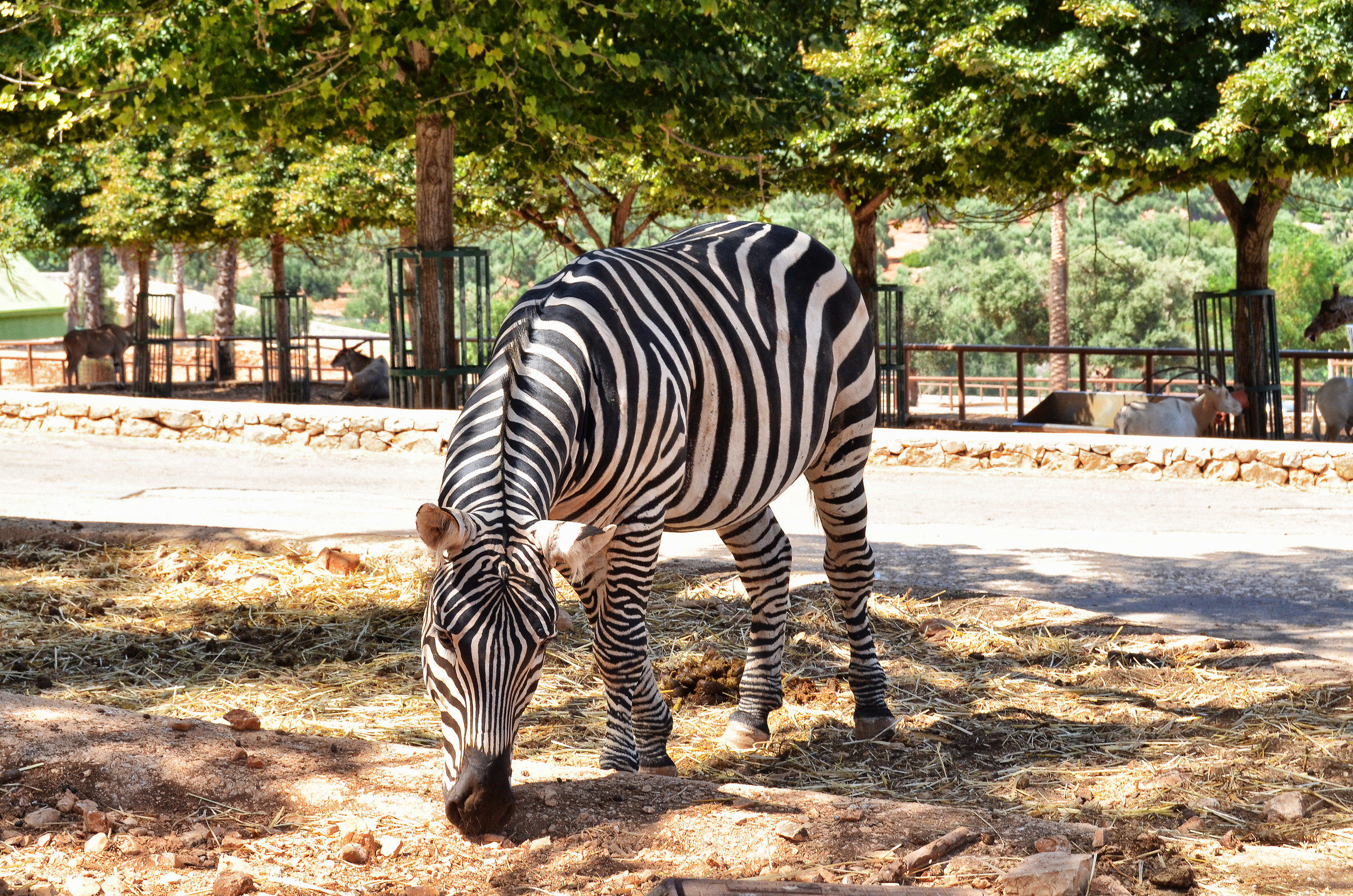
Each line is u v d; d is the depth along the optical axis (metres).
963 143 13.50
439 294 13.78
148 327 24.08
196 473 11.70
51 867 2.93
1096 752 4.44
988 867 2.96
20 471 11.52
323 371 31.27
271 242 24.98
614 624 3.77
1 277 39.34
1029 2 13.41
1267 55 11.63
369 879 2.94
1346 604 7.04
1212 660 5.56
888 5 14.34
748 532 4.55
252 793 3.34
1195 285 42.34
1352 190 46.81
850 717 4.92
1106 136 12.46
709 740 4.64
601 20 11.57
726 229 4.67
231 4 10.42
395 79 11.73
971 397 33.25
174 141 20.62
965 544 8.78
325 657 5.60
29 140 14.12
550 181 18.86
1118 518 10.04
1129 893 2.93
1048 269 43.22
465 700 2.80
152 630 5.94
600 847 3.09
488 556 2.85
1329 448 11.66
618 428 3.54
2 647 5.57
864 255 17.45
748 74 12.59
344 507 9.88
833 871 2.95
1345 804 3.83
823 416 4.52
